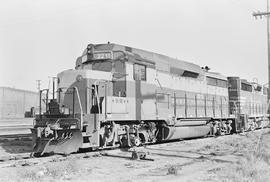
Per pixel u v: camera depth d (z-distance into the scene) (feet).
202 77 64.75
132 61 43.75
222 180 24.13
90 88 39.01
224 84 76.07
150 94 46.85
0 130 74.28
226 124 74.69
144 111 45.27
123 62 42.50
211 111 66.90
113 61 42.96
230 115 75.56
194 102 60.44
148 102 46.26
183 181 23.81
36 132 35.81
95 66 43.78
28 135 64.03
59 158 33.09
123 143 42.57
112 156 36.78
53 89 40.37
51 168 27.07
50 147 34.83
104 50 43.47
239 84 81.97
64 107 38.83
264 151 38.63
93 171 27.84
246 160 31.22
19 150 42.06
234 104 79.61
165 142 54.39
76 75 39.78
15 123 102.47
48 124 35.60
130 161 33.53
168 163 32.68
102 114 38.29
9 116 147.02
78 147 35.60
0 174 25.50
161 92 50.03
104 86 40.96
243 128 80.69
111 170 28.48
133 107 43.21
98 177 25.39
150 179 24.57
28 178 24.22
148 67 47.24
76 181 23.84
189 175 26.30
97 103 38.83
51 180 23.94
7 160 32.63
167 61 53.36
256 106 95.81
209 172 27.58
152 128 47.93
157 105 48.42
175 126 52.90
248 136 65.62
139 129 45.29
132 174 26.68
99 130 38.06
